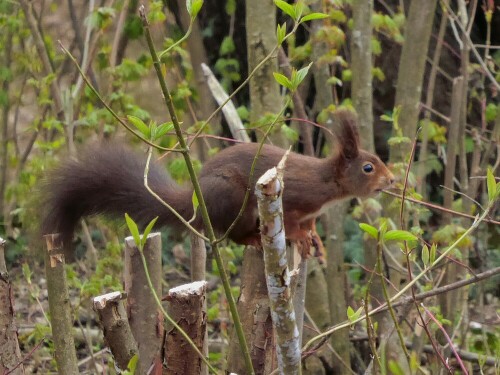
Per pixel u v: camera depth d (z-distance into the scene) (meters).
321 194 7.60
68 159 7.50
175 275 13.80
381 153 14.87
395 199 9.24
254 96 9.97
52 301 7.25
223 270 5.11
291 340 4.82
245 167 7.26
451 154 10.09
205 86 12.49
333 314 10.31
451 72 14.98
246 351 5.12
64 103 11.04
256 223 7.20
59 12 16.03
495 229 12.52
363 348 10.98
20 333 10.66
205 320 5.73
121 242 11.54
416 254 9.62
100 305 5.83
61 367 7.34
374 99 14.80
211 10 14.86
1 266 6.05
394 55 14.60
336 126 7.93
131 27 12.38
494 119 11.80
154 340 6.55
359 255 12.84
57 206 7.22
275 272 4.64
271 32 9.86
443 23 11.39
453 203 10.48
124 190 7.40
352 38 10.43
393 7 14.67
